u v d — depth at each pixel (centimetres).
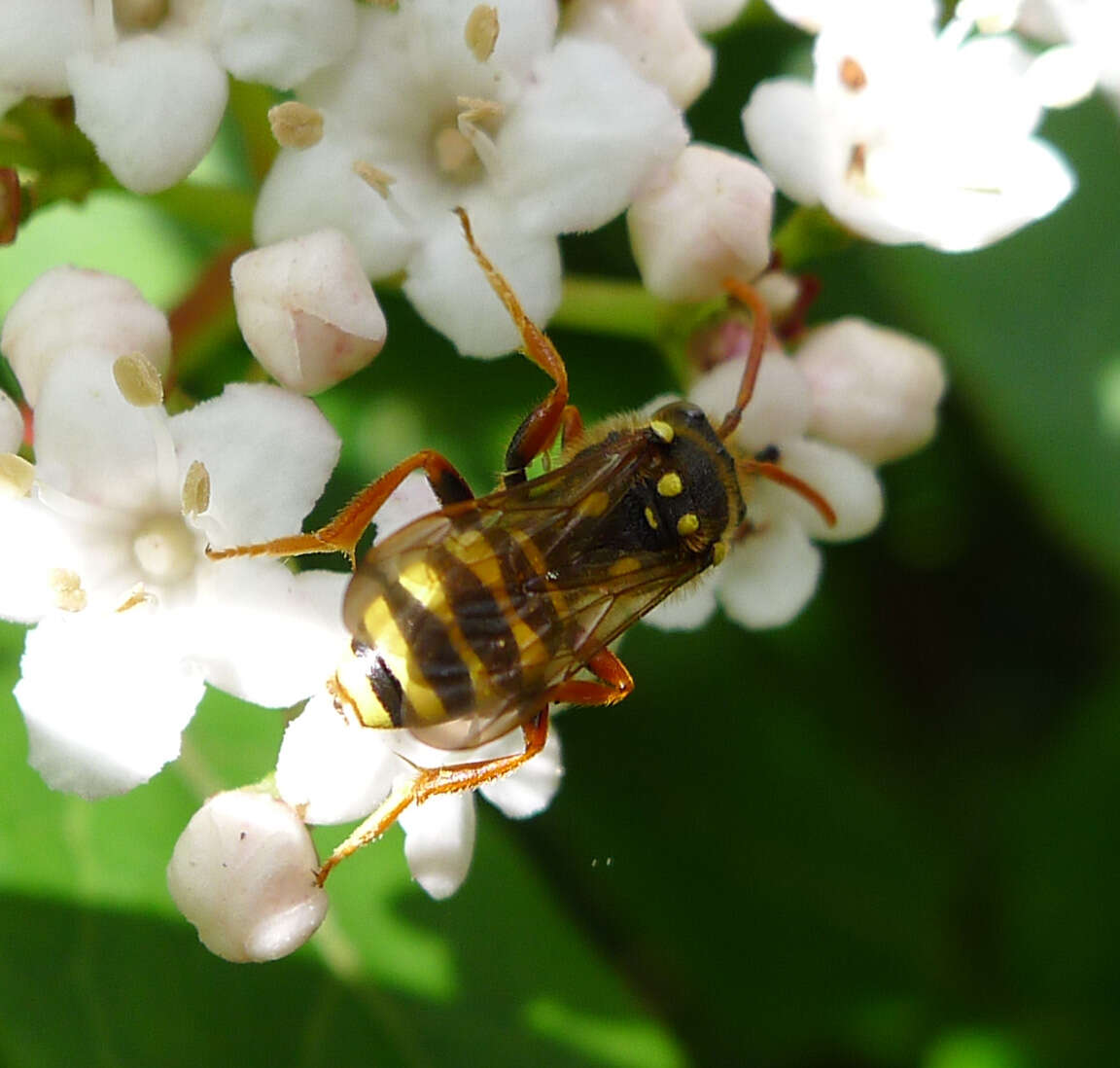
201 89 9
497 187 9
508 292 9
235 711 9
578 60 9
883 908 10
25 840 9
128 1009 9
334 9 9
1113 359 10
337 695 8
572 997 10
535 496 9
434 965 9
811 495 9
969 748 11
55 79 9
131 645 9
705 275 9
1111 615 11
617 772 10
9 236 9
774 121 9
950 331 10
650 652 10
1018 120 9
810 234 9
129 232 10
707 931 10
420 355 10
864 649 11
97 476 9
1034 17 10
